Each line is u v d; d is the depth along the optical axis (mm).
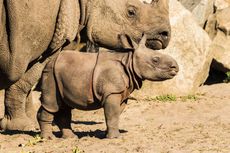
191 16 29906
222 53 32781
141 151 16047
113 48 21625
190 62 29328
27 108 22281
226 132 18844
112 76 17234
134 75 17391
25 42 19062
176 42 29312
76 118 24156
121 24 21328
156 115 24297
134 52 17406
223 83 32031
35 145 17250
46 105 18000
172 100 27672
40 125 18219
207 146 16688
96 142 17234
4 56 18703
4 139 18344
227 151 16125
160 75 17359
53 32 20156
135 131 19297
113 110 17359
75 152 15969
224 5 35812
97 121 23344
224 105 25969
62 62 17812
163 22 21578
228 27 33312
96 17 21141
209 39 30047
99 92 17344
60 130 18625
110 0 21219
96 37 21344
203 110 24953
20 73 19234
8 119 21156
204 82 32250
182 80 28922
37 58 20469
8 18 18312
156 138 17828
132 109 25500
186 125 20906
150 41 21641
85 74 17469
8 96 20922
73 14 20281
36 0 19016
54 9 19781
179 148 16406
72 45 21250
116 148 16422
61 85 17750
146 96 28125
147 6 21672
